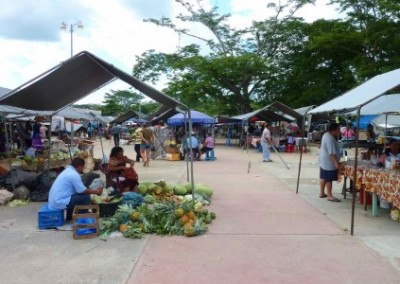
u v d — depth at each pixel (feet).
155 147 64.44
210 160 62.13
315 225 22.30
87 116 69.82
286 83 118.62
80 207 21.02
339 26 104.17
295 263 16.44
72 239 19.65
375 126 51.65
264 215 24.59
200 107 152.46
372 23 96.63
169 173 45.57
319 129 116.37
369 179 24.48
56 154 44.88
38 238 19.85
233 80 116.47
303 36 117.60
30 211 25.75
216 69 110.11
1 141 46.32
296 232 20.92
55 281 14.70
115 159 29.01
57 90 30.53
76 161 23.22
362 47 103.71
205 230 20.90
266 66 111.75
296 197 30.48
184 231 20.22
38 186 29.50
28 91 28.25
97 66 27.02
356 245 18.78
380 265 16.22
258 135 97.60
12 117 48.52
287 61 120.88
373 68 91.15
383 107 33.01
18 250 18.08
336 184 36.88
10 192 28.66
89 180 28.27
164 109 79.15
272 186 35.73
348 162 29.37
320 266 16.11
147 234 20.43
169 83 117.19
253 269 15.80
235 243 19.06
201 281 14.66
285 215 24.63
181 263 16.43
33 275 15.26
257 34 123.85
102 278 14.94
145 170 48.62
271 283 14.51
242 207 26.84
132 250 18.01
